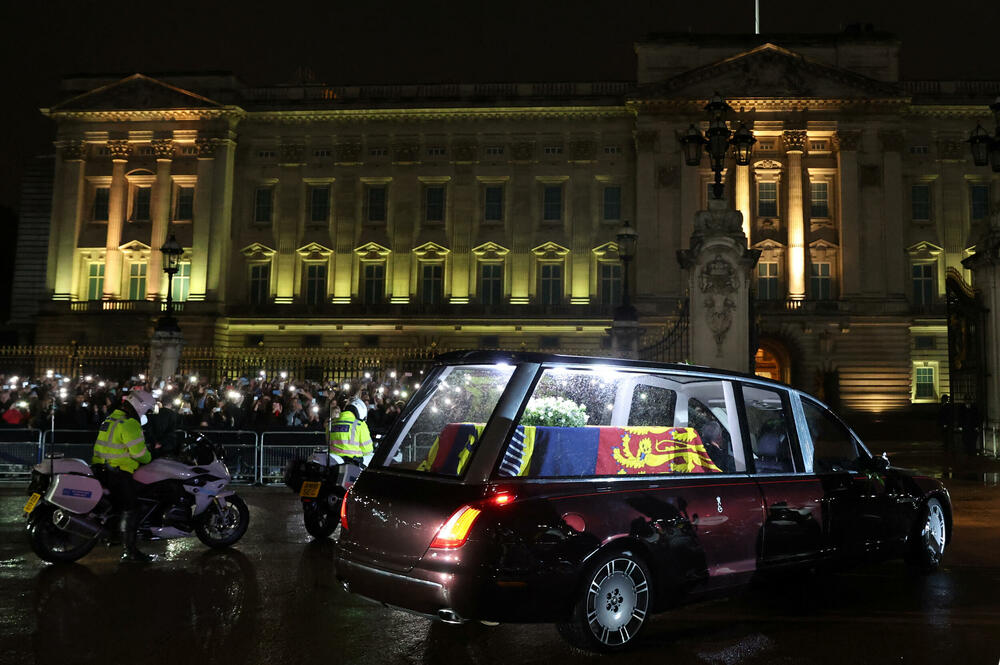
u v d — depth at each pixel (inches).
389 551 242.7
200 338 2108.8
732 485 275.0
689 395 310.7
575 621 234.7
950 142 2074.3
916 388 2057.1
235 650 248.5
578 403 301.0
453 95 2190.0
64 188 2212.1
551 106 2129.7
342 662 237.9
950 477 739.4
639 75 2096.5
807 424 308.7
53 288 2188.7
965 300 908.0
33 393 894.4
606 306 2091.5
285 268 2186.3
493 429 241.8
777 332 1994.3
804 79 2028.8
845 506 306.5
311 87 2225.6
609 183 2140.7
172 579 344.2
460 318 2116.1
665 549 253.4
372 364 1143.0
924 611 288.7
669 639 257.3
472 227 2165.4
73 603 304.2
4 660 239.3
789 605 297.4
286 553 401.4
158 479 397.7
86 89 2261.3
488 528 227.3
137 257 2181.3
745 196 2031.3
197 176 2170.3
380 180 2198.6
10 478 668.7
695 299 641.0
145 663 237.0
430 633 266.1
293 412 794.2
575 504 240.2
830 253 2039.9
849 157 2018.9
